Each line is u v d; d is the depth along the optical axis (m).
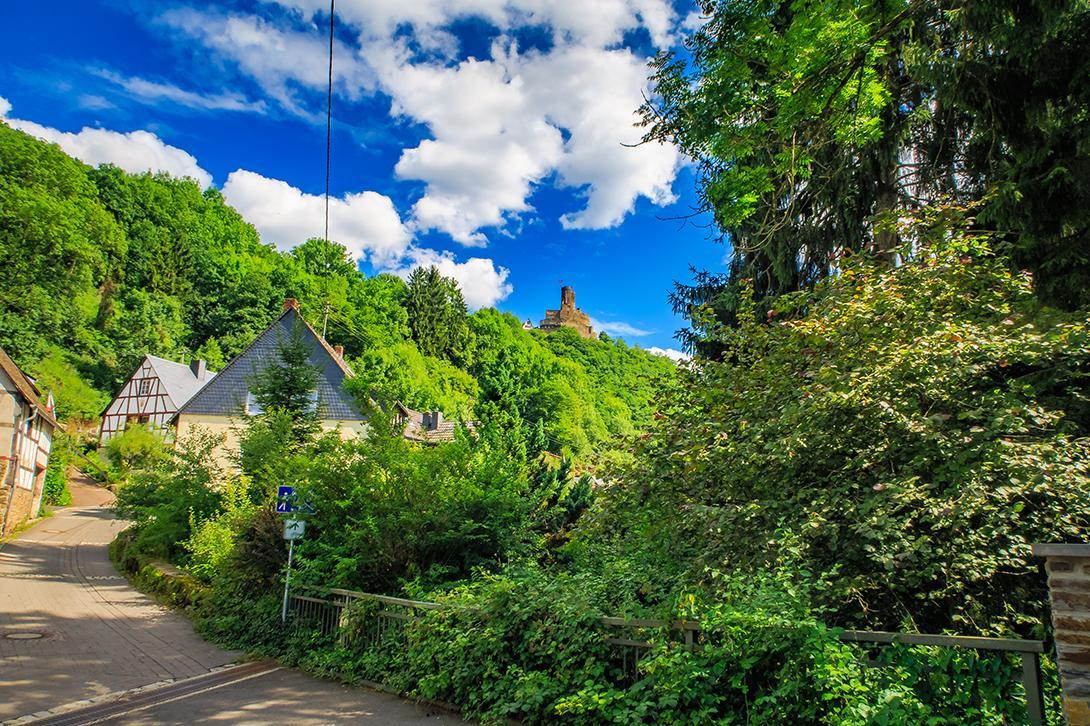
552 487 13.51
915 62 8.64
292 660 8.66
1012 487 4.69
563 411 45.22
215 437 21.75
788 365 6.52
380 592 9.43
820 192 11.35
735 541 5.56
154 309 74.81
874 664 4.25
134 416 57.59
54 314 59.88
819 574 5.21
